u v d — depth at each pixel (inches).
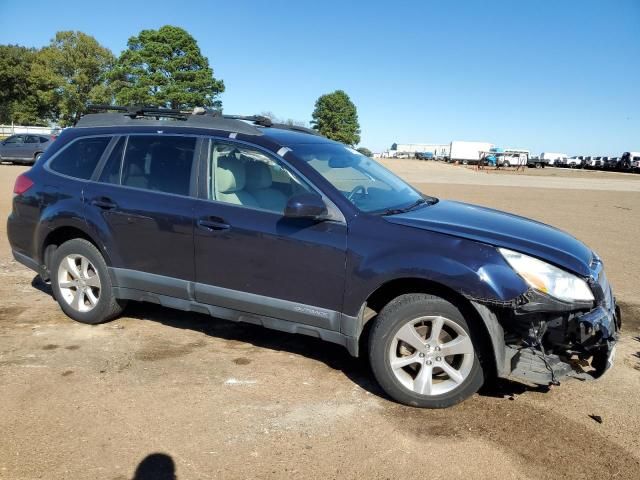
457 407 140.9
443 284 132.3
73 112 2874.0
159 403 138.3
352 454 118.8
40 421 128.3
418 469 114.3
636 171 2536.9
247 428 127.9
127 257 177.8
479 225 147.9
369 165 188.4
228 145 166.9
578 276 131.9
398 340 140.3
